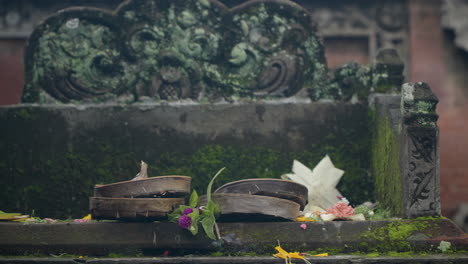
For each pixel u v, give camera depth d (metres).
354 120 4.68
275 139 4.65
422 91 3.85
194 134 4.63
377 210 4.22
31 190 4.50
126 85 4.65
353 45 8.94
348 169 4.63
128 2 4.70
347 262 3.37
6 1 8.71
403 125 3.84
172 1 4.72
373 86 4.68
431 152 3.78
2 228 3.55
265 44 4.73
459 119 8.67
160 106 4.64
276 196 3.74
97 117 4.60
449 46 8.81
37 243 3.52
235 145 4.63
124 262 3.32
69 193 4.52
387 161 4.20
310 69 4.72
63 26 4.67
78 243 3.53
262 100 4.68
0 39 8.65
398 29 8.91
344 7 8.94
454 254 3.51
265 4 4.75
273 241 3.57
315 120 4.68
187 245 3.54
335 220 3.78
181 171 4.59
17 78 8.60
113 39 4.69
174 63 4.70
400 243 3.58
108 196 3.58
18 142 4.53
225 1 5.01
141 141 4.60
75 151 4.56
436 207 3.75
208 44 4.71
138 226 3.56
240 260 3.35
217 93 4.68
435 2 8.87
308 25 4.75
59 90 4.62
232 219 3.68
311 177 4.52
